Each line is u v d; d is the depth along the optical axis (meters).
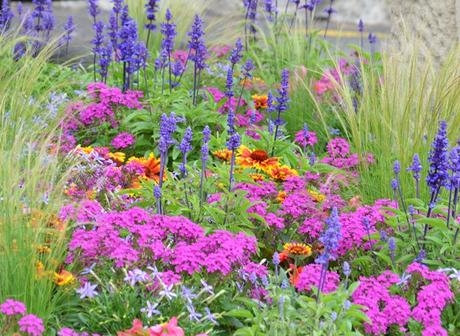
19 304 4.64
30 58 8.52
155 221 5.41
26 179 5.69
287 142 8.00
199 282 5.30
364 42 14.94
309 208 6.36
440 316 5.38
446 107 7.25
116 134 7.94
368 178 7.19
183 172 6.34
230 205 6.10
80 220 5.50
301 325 4.94
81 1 16.73
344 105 8.00
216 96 8.54
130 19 8.36
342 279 6.00
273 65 10.25
